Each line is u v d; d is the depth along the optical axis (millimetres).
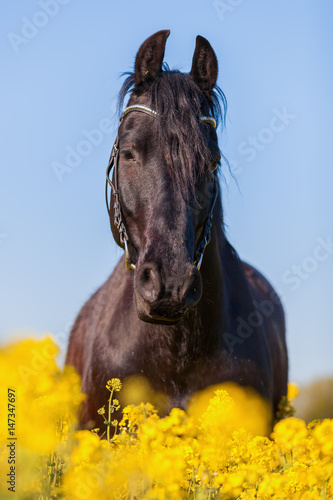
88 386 5449
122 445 4156
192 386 5094
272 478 3990
